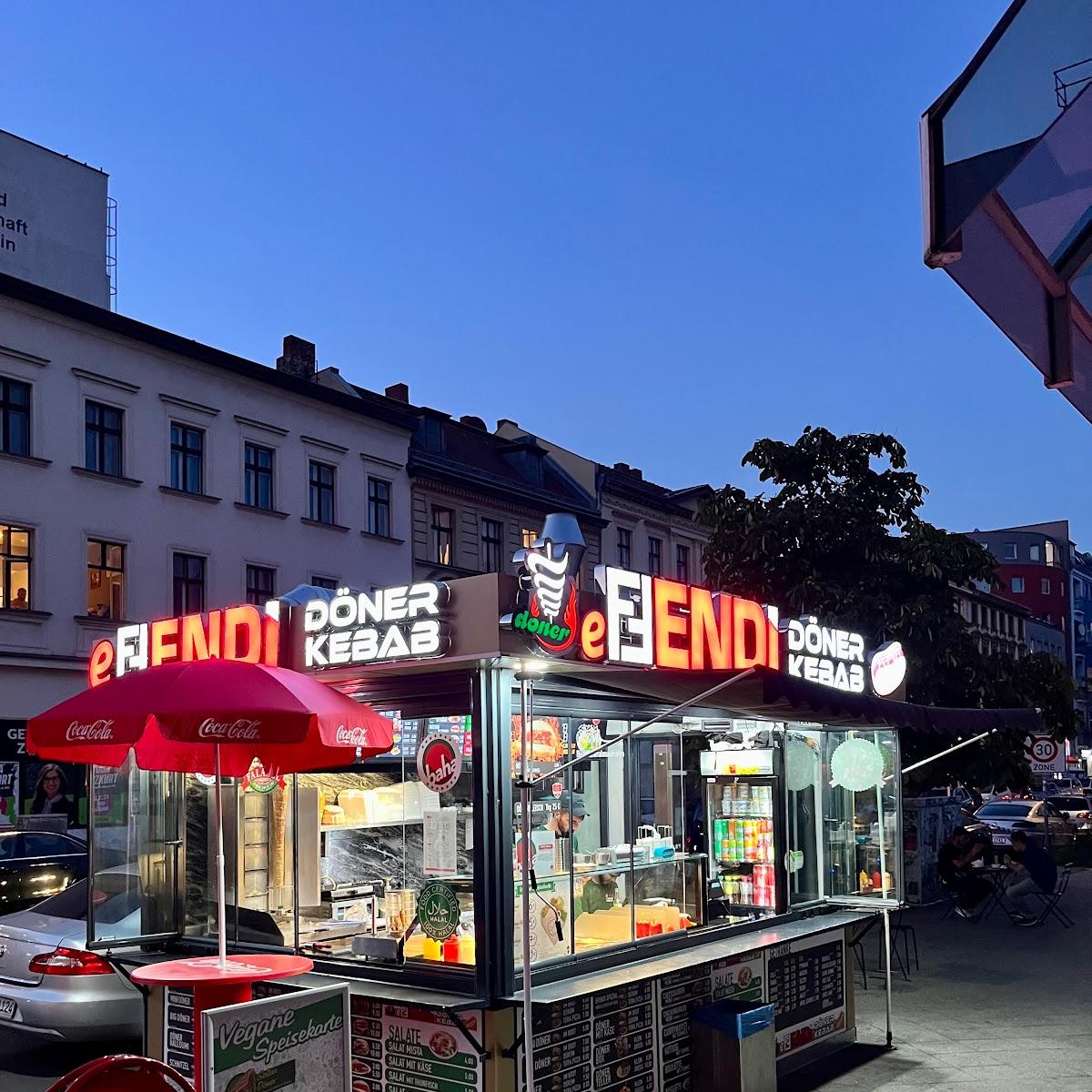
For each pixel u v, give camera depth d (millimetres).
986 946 13461
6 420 22219
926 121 2424
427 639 6227
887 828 9094
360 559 29734
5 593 21875
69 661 22641
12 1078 8086
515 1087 5891
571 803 6820
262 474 27578
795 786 8875
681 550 42000
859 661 9242
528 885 5688
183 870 7570
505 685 6285
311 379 31297
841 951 8688
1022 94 2258
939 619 16531
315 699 5781
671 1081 6773
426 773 6410
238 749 6684
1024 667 17297
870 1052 8516
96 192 28031
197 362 25906
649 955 7090
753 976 7629
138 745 6664
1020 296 2527
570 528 6500
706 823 8094
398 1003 5965
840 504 16812
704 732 8070
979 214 2367
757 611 7961
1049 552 88562
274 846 7137
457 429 36312
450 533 32844
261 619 7020
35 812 22000
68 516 22984
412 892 6414
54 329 23047
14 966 8219
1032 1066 8094
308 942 6891
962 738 16609
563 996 5922
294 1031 4945
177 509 25188
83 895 8758
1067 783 49781
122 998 7984
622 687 6609
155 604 24547
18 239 26250
